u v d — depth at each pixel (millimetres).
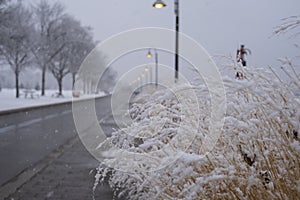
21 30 32781
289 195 2404
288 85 2682
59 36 42406
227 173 2520
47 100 38031
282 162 2518
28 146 9648
